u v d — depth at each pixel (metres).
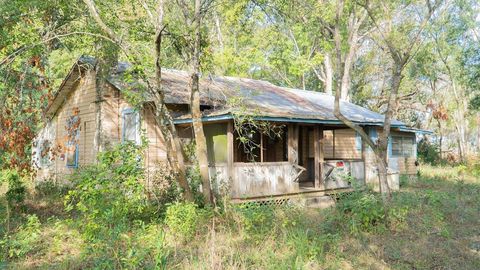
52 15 10.39
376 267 6.72
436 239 8.38
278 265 6.43
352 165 14.38
